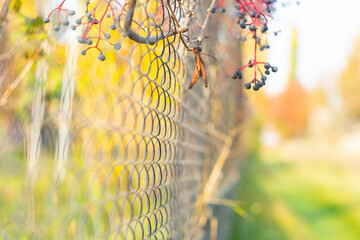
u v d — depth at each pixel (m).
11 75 2.49
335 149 25.27
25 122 3.17
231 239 5.67
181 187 2.61
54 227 3.12
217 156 4.86
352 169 16.67
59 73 2.89
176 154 2.28
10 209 3.24
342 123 34.47
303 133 44.44
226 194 4.87
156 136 1.56
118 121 3.62
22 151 3.68
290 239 6.40
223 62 3.40
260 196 10.03
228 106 5.55
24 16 2.08
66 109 2.91
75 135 3.22
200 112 3.45
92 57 2.64
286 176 16.19
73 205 3.10
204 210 3.26
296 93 45.34
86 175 3.30
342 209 9.13
